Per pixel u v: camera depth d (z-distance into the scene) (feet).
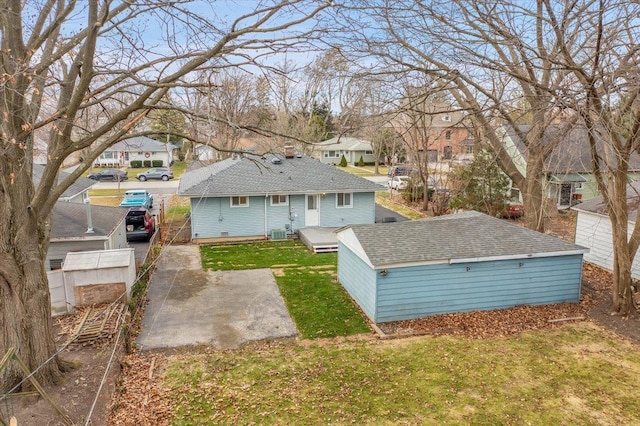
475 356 33.06
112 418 25.81
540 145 34.68
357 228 43.93
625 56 27.07
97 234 47.93
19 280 27.09
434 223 45.85
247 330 37.88
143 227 69.72
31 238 27.43
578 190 84.43
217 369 31.58
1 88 22.93
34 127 23.82
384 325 38.65
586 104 26.86
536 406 27.07
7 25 24.30
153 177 146.20
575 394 28.30
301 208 73.05
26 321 27.50
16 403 26.91
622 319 39.06
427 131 95.14
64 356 32.86
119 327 36.14
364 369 31.42
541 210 44.39
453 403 27.40
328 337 36.58
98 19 23.49
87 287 42.11
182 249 65.26
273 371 31.27
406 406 27.12
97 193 116.16
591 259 56.70
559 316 40.09
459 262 39.58
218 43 24.89
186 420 25.81
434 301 40.06
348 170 169.89
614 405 27.14
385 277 38.50
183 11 24.25
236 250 64.69
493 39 29.91
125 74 24.91
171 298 45.29
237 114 98.68
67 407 26.73
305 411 26.68
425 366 31.76
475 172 77.61
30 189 27.81
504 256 40.19
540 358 32.73
